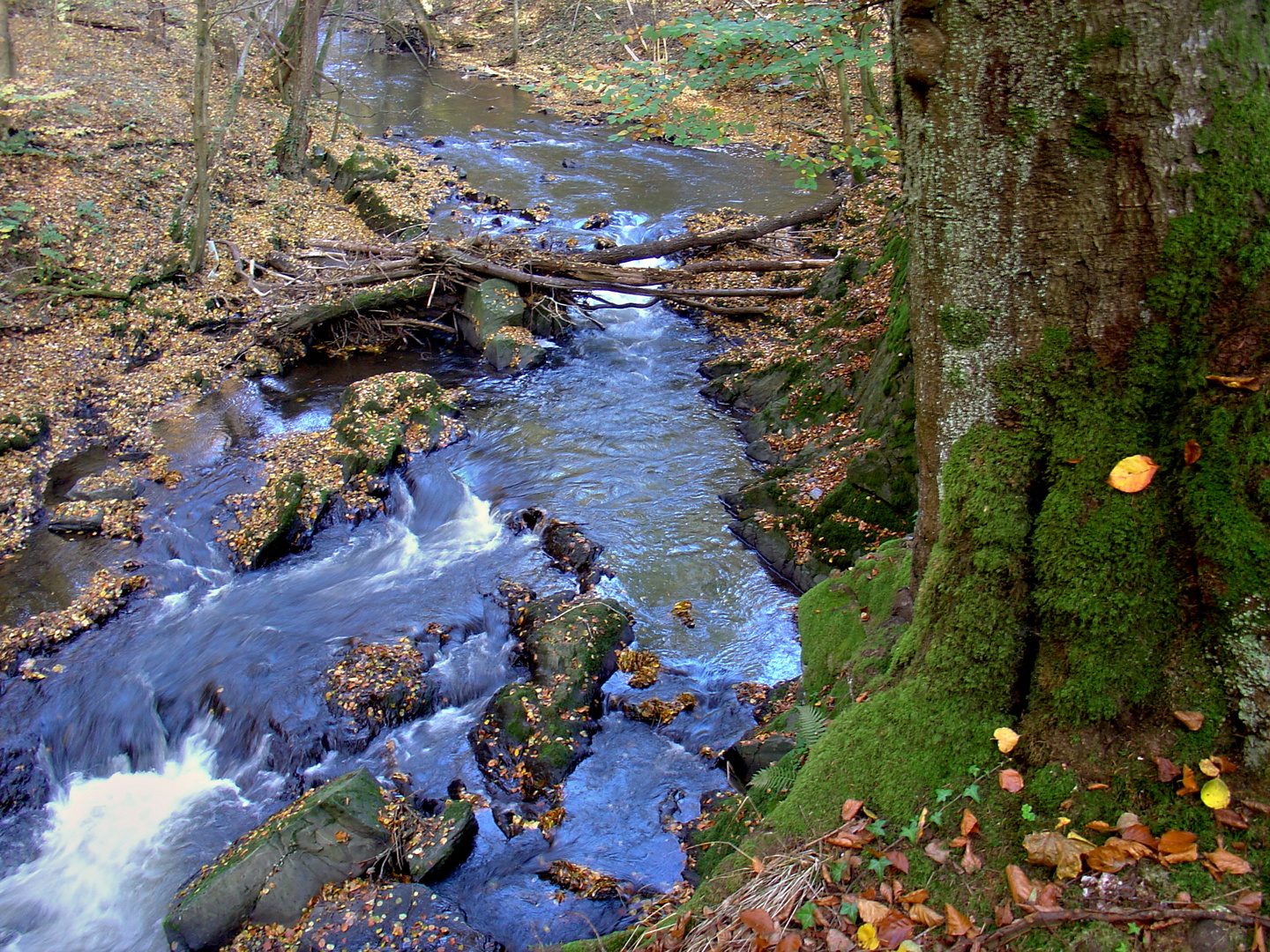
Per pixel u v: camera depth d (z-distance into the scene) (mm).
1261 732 2590
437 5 34500
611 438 10055
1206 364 2670
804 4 7242
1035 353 2949
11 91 13828
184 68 22000
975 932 2717
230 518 8703
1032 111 2713
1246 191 2539
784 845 3273
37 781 6230
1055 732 2920
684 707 6332
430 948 4395
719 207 17047
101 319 11914
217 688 6645
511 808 5648
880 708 3389
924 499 3693
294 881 4863
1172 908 2500
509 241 13766
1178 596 2754
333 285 12508
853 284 11242
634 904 4742
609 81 8477
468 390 11352
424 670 6809
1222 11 2463
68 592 7727
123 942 5113
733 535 8273
